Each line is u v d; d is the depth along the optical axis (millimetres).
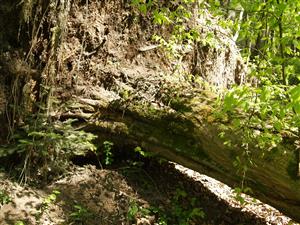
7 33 5586
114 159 6473
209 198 6246
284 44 4648
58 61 5871
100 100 6090
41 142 5238
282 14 4383
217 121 5078
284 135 4625
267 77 5086
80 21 6191
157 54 7434
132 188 5910
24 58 5586
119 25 6840
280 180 4609
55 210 5055
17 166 5457
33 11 5539
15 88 5504
